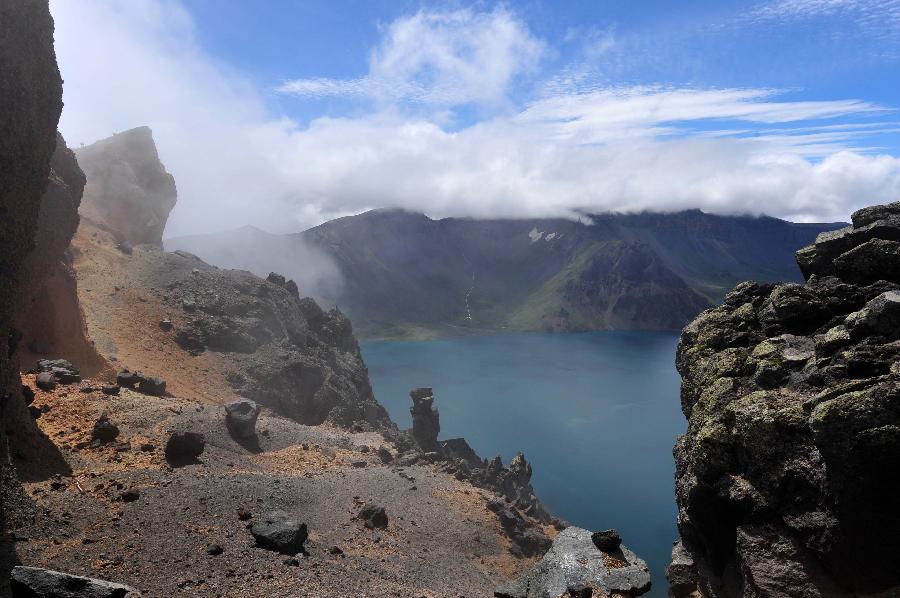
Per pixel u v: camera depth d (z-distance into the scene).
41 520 25.19
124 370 61.03
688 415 24.38
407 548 40.47
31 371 51.53
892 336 17.41
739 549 18.02
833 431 15.50
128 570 22.58
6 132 23.86
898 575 15.23
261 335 92.06
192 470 39.72
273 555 26.91
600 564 21.45
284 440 57.56
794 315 21.97
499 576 44.06
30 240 25.88
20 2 24.42
